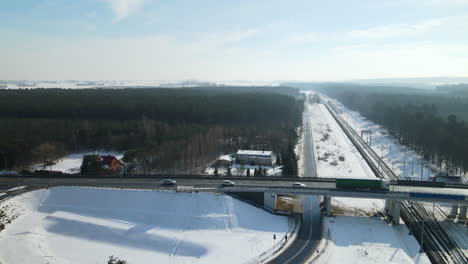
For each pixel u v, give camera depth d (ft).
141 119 483.10
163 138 390.63
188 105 520.42
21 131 389.80
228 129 435.53
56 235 194.49
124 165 329.93
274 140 424.46
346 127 606.14
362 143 464.24
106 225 199.62
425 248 183.52
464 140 318.04
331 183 245.65
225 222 202.49
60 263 165.99
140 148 357.41
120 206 217.97
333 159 383.45
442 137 346.74
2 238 182.80
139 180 254.27
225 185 237.25
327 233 197.77
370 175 319.06
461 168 320.70
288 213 223.10
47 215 211.82
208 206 213.25
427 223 214.07
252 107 545.85
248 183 245.45
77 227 199.72
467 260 172.24
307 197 258.16
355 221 215.92
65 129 422.41
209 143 366.22
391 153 408.05
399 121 486.79
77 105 507.30
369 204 247.70
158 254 176.04
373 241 190.39
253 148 403.75
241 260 166.30
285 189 224.74
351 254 175.52
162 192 223.30
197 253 175.52
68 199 225.35
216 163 340.39
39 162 347.56
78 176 266.16
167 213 210.38
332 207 240.32
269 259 167.32
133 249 181.68
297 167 318.86
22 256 169.07
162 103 531.50
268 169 330.75
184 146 353.72
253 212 217.77
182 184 242.58
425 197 207.62
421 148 399.65
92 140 414.62
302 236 193.16
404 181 241.14
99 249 181.78
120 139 409.28
